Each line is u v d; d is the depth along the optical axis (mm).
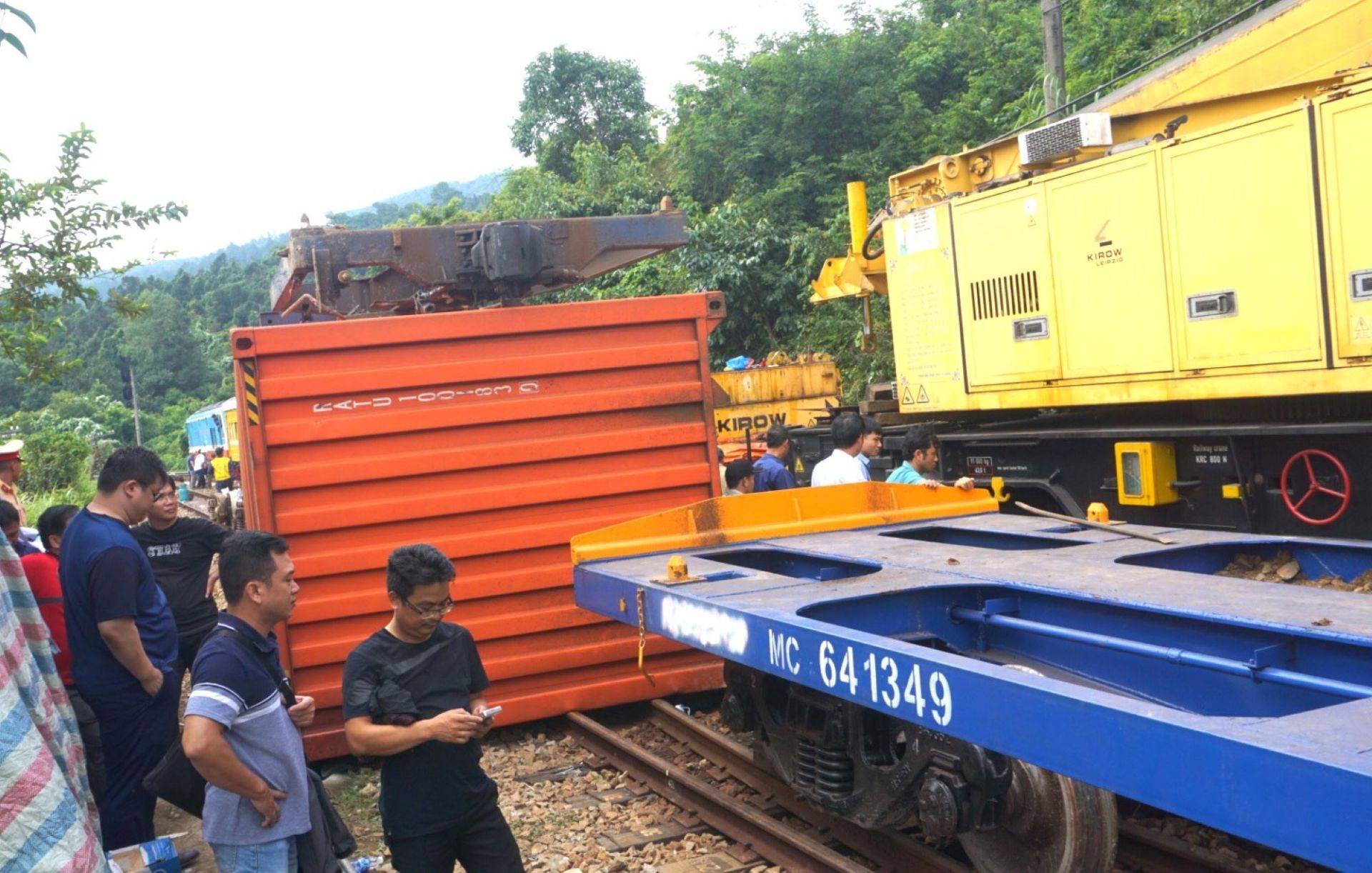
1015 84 24219
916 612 4898
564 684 7633
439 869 4016
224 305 91812
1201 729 2639
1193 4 16953
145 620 5242
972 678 3344
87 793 3711
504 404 7469
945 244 8914
